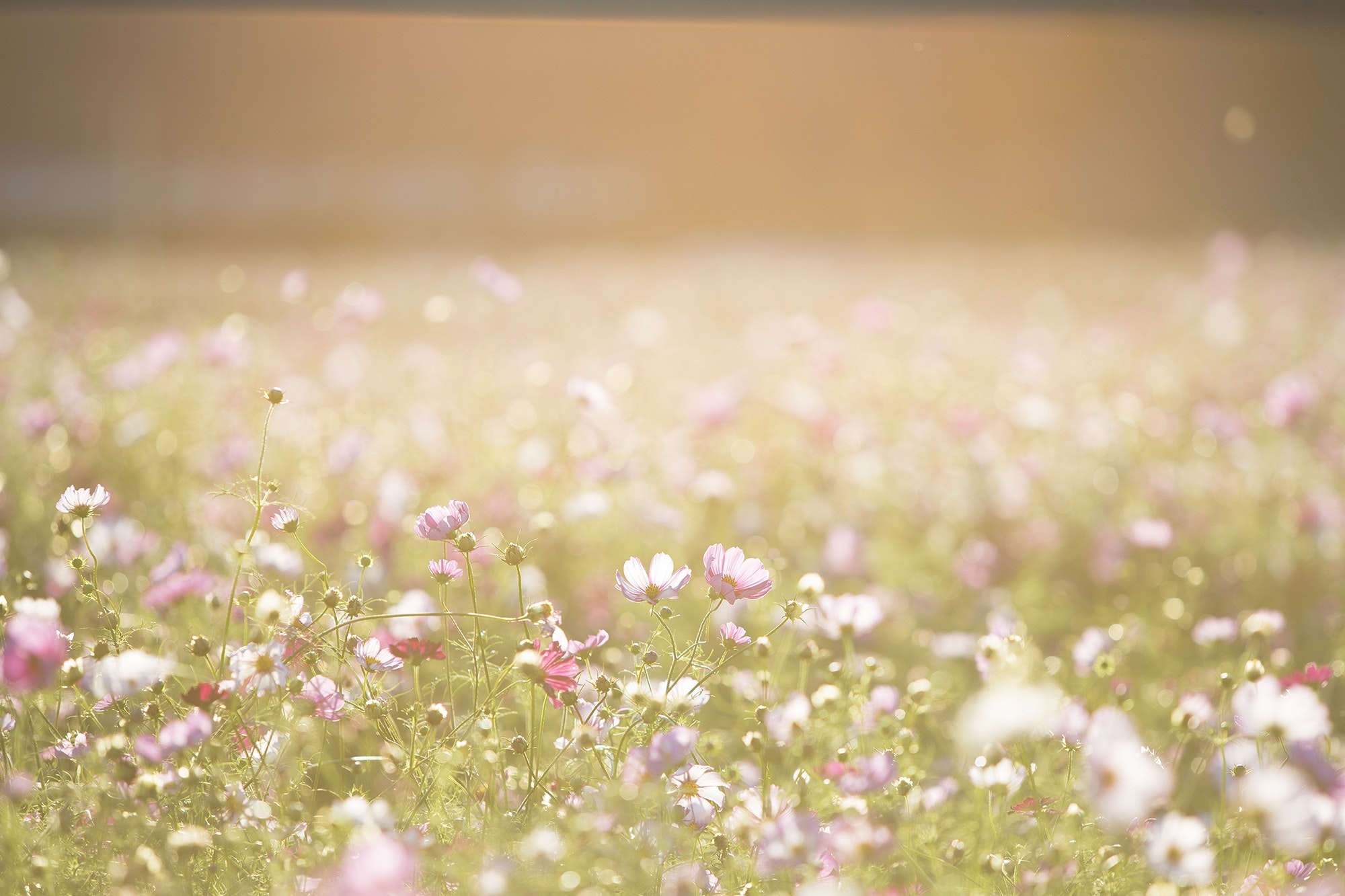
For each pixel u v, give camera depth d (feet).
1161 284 52.44
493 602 18.45
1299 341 35.55
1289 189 98.99
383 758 16.35
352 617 16.56
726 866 16.16
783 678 17.72
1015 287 54.49
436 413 24.84
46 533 18.97
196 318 34.50
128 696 16.39
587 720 16.48
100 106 93.09
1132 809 15.75
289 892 15.75
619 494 20.36
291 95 95.14
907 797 16.48
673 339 38.78
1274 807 15.83
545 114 98.12
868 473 23.32
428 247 80.23
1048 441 25.08
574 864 15.83
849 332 38.19
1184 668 18.52
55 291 35.22
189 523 19.33
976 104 98.63
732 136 99.45
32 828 16.14
